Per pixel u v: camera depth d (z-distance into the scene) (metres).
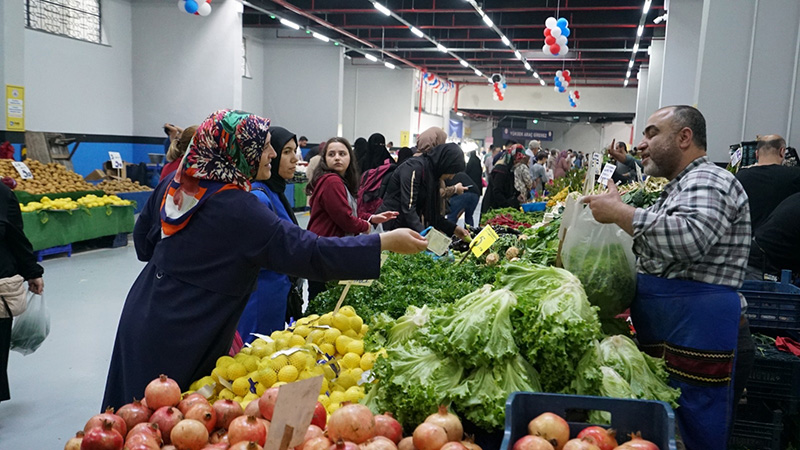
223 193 1.94
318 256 1.88
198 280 1.95
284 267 1.91
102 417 1.54
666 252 1.99
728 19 6.42
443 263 3.51
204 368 2.05
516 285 1.92
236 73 15.02
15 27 9.70
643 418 1.43
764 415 3.00
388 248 1.94
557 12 15.08
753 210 4.02
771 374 2.94
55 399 3.91
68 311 5.74
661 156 2.21
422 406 1.62
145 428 1.52
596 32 17.94
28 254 3.51
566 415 1.58
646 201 3.01
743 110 6.45
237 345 2.46
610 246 2.23
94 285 6.75
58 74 12.80
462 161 4.54
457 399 1.62
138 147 15.41
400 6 15.59
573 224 2.29
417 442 1.43
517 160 10.99
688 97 12.20
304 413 1.30
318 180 3.83
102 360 4.57
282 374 1.98
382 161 6.39
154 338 1.97
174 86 15.16
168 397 1.67
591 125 40.50
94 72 13.89
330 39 18.02
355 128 26.03
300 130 20.27
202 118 15.13
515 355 1.67
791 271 3.52
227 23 14.84
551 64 25.70
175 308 1.96
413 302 2.90
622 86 30.67
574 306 1.73
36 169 9.02
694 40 12.09
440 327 1.75
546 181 14.28
